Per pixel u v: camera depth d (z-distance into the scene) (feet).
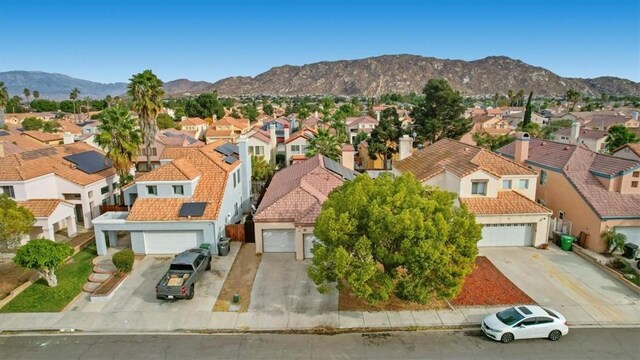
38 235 96.32
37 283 75.82
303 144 201.98
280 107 651.25
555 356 54.13
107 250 91.86
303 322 62.75
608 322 62.54
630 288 72.79
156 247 89.81
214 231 87.81
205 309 66.74
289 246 89.81
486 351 55.36
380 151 190.39
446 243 59.11
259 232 87.97
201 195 93.81
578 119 330.75
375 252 59.93
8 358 54.85
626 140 167.32
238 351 55.88
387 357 54.13
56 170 109.09
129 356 55.06
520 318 57.77
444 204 62.49
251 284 75.15
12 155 108.47
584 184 95.45
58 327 61.93
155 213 89.20
